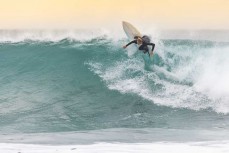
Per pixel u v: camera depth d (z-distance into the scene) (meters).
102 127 40.97
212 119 42.75
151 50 53.94
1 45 68.94
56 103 50.22
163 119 43.28
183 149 25.75
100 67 58.00
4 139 31.83
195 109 46.50
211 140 30.69
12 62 64.00
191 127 39.16
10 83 57.59
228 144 27.66
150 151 25.30
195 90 50.38
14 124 42.31
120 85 53.31
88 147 26.83
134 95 50.84
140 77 54.28
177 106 47.50
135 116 44.91
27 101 51.06
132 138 31.61
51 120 44.00
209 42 58.78
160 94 50.50
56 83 56.50
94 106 48.94
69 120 44.06
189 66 55.16
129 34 60.41
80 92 53.31
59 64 61.41
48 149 26.12
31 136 33.22
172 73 54.28
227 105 46.94
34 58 64.19
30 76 59.56
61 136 32.91
